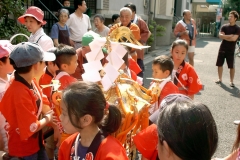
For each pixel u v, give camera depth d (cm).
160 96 263
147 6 1286
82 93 149
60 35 523
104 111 160
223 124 457
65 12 522
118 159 149
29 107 201
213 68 984
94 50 240
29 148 215
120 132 204
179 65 341
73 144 168
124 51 243
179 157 108
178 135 107
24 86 203
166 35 1689
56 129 237
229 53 704
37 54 204
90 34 325
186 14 786
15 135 212
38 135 222
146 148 182
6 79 240
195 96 616
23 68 200
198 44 1880
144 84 691
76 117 148
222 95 633
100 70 237
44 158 229
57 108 223
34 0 717
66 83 253
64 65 260
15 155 214
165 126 111
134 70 358
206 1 2630
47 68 275
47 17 758
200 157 107
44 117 221
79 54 346
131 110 210
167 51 1397
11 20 516
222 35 700
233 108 542
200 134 107
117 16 673
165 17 1577
